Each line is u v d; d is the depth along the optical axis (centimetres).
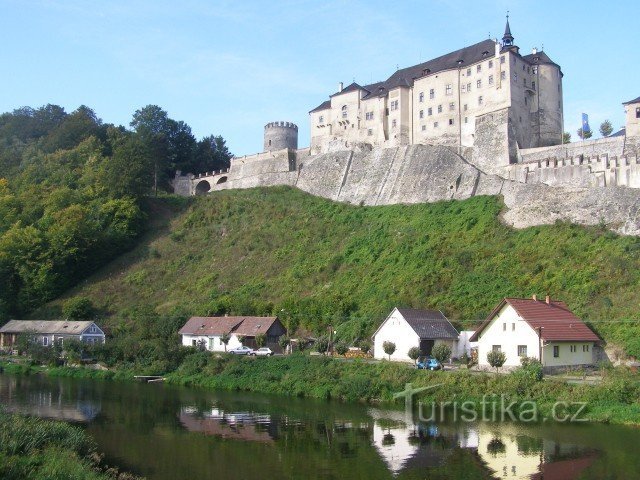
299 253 10069
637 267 6725
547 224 8325
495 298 7056
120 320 9612
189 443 4191
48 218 11650
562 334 5600
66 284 11006
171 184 15000
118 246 11819
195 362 7325
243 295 9269
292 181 12812
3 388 6619
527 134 10412
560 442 4000
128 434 4453
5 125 18300
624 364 5431
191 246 11544
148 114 15662
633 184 8019
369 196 11331
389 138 11806
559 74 10862
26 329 9519
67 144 15875
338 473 3503
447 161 10469
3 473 2878
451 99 11025
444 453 3834
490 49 10794
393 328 6606
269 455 3881
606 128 13062
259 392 6291
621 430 4250
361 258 9150
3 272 10825
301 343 7444
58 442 3591
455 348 6600
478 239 8531
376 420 4772
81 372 7675
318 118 13038
